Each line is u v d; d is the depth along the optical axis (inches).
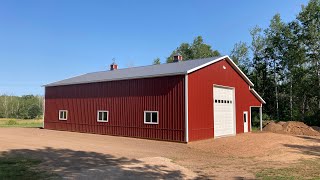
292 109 1481.3
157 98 751.1
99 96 908.0
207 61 824.9
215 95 835.4
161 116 738.2
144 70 911.7
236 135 878.4
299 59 1439.5
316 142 713.6
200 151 582.6
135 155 512.1
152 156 506.3
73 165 414.9
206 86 783.1
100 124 898.1
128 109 818.2
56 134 895.7
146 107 773.3
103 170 362.9
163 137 729.0
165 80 739.4
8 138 775.1
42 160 451.5
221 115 853.2
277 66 1593.3
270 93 1619.1
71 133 928.3
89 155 506.3
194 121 718.5
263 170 402.6
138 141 717.9
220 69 858.8
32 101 2716.5
